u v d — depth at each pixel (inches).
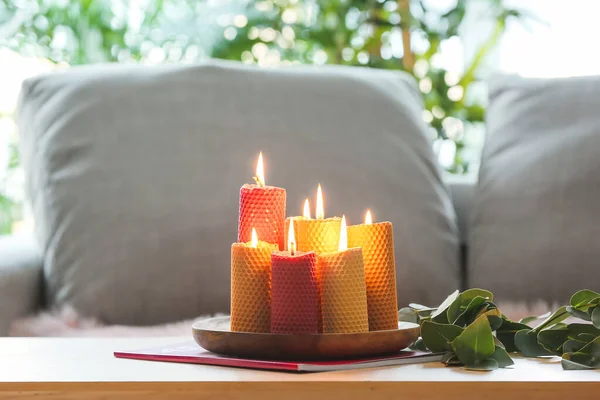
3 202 156.8
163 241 94.8
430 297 97.3
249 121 99.4
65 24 154.0
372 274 67.2
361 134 101.2
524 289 96.8
